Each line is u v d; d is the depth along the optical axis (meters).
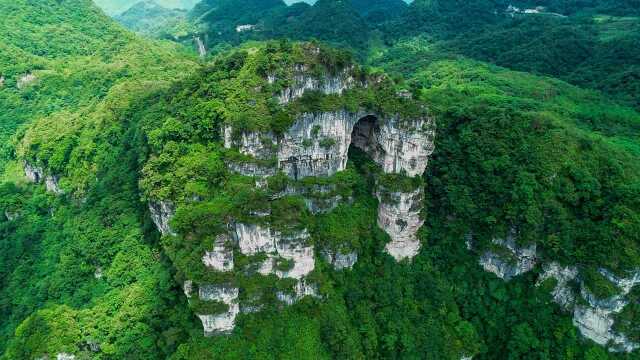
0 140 126.38
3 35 161.50
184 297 62.66
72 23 188.12
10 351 63.00
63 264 77.00
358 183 72.12
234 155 61.28
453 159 78.56
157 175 67.25
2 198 97.88
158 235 71.62
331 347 60.97
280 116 61.75
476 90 118.50
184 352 57.41
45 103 133.50
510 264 71.88
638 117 105.25
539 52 160.25
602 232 64.56
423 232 74.81
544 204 68.88
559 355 65.81
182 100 77.94
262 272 60.53
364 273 69.31
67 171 94.56
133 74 137.12
